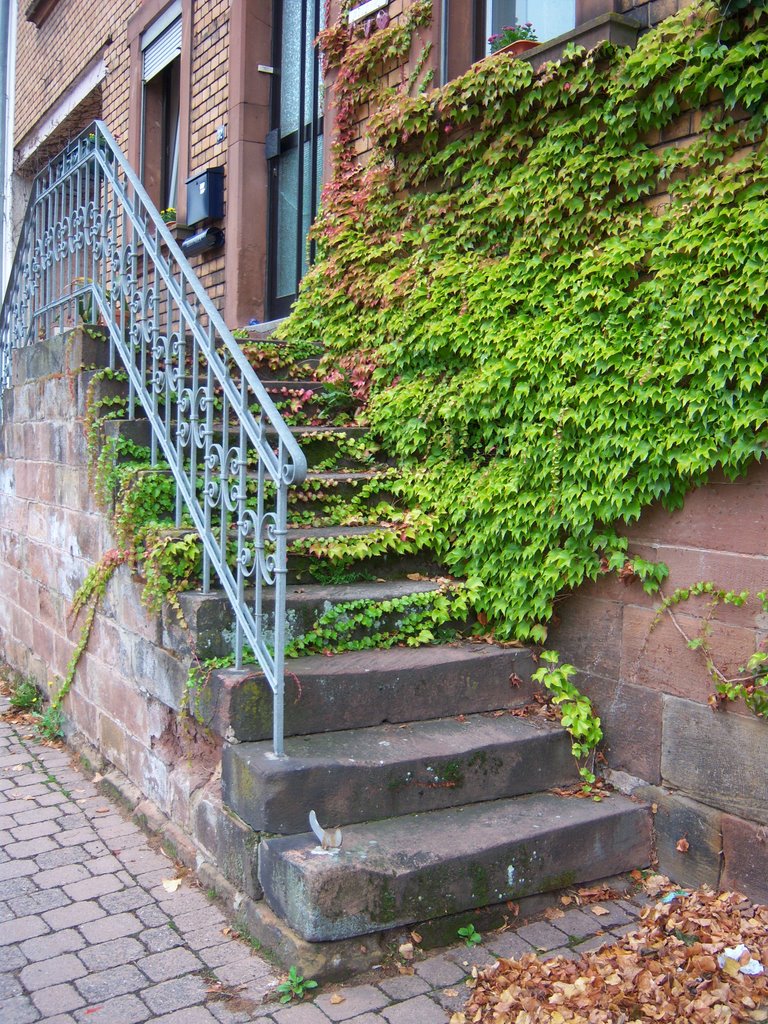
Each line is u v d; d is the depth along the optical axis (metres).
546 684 3.79
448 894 3.00
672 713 3.47
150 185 9.13
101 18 10.08
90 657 4.74
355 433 4.91
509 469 4.06
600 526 3.72
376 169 5.36
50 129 11.53
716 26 3.32
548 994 2.69
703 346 3.29
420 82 5.21
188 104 8.10
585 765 3.71
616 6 3.92
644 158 3.62
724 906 3.15
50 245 5.61
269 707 3.33
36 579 5.73
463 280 4.42
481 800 3.46
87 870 3.56
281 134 7.36
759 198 3.17
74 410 4.83
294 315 5.93
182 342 3.95
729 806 3.27
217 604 3.48
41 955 2.97
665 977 2.72
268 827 3.03
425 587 4.11
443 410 4.37
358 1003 2.72
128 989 2.79
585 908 3.27
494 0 5.24
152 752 3.99
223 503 3.50
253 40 7.27
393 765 3.24
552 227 3.97
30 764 4.81
